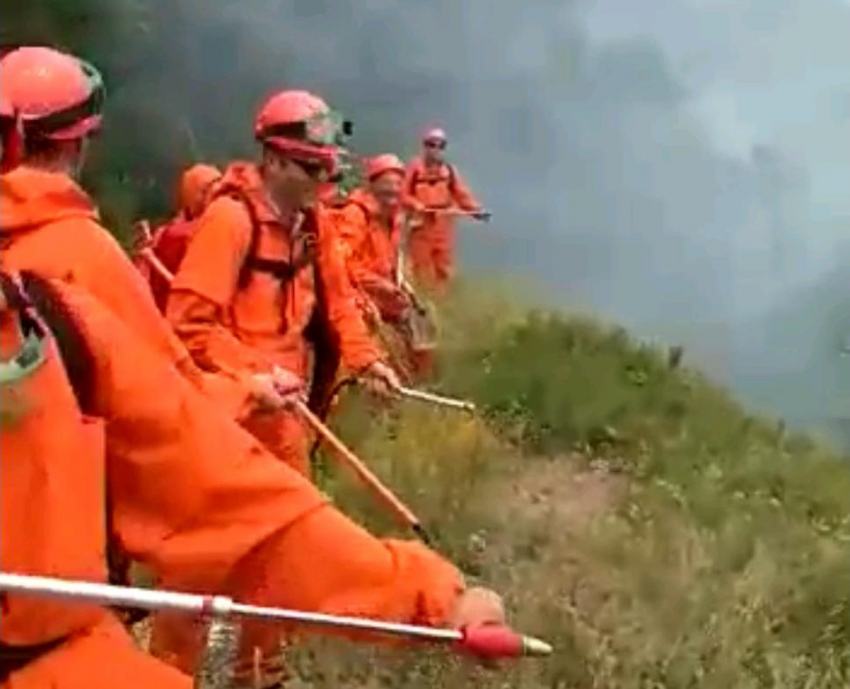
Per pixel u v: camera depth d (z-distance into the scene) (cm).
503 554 887
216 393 650
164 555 395
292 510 399
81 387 389
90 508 378
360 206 1373
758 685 735
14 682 374
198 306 700
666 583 804
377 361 770
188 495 396
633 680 719
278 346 719
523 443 1184
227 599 377
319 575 399
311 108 718
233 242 708
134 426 392
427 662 698
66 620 377
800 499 1095
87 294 398
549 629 737
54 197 441
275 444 676
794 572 841
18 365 371
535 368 1365
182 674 400
